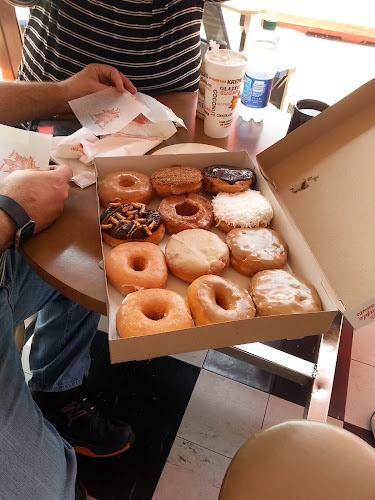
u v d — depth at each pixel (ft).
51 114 3.48
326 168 2.48
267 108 4.03
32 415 2.45
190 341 1.87
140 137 3.27
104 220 2.54
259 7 7.05
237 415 4.29
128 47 3.95
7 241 2.23
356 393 4.58
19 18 6.42
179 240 2.55
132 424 4.14
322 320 1.98
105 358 4.69
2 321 2.49
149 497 3.65
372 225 2.05
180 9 3.84
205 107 3.36
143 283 2.28
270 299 2.23
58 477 2.42
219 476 3.81
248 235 2.62
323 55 10.48
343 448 2.40
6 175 2.63
